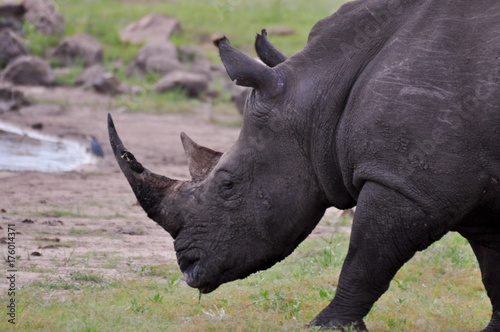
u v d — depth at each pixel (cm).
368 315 2314
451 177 1875
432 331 2147
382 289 2019
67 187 4281
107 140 5722
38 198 3975
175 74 7625
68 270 2800
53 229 3412
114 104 7050
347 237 3375
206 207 2133
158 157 5200
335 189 2070
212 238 2131
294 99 2064
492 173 1881
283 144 2077
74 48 8194
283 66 2116
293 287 2627
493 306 2234
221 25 9481
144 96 7388
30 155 5097
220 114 6969
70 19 9412
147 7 10394
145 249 3173
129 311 2286
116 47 8644
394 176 1900
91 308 2302
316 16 10031
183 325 2148
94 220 3622
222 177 2114
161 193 2184
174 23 9000
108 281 2661
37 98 6988
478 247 2217
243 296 2516
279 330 2083
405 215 1906
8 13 8525
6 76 7500
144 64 7962
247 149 2103
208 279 2147
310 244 3216
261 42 2259
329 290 2547
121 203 3978
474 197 1900
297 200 2088
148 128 6244
